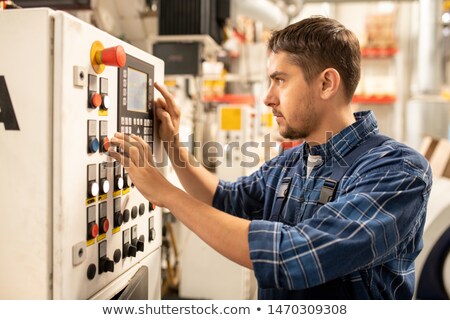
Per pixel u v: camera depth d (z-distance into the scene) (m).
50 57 0.77
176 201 0.89
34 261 0.80
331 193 1.00
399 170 0.89
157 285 1.26
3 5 1.05
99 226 0.92
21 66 0.78
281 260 0.79
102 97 0.90
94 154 0.89
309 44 0.98
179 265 2.43
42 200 0.79
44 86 0.77
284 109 1.02
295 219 1.07
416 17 4.82
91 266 0.89
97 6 1.87
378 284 0.98
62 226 0.79
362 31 4.84
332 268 0.79
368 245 0.80
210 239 0.86
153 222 1.21
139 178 0.92
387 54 4.64
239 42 3.48
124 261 1.04
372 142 1.04
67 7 1.83
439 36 3.21
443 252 1.74
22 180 0.80
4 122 0.80
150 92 1.16
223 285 2.27
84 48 0.83
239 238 0.83
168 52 2.24
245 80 3.53
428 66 3.22
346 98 1.05
